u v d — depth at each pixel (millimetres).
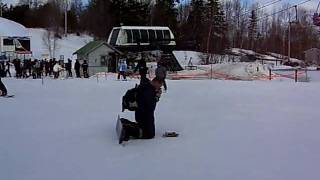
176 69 57031
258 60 86000
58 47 86562
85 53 55031
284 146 9258
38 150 9508
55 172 7750
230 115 13844
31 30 97875
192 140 10133
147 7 101562
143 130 10438
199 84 29062
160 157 8641
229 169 7609
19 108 16797
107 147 9695
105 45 55094
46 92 23812
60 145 9977
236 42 114438
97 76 45125
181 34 100062
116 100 19031
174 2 102625
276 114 13961
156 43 60250
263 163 7930
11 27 90750
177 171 7605
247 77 47188
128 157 8734
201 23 102625
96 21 100125
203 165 7930
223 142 9773
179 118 13438
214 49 97562
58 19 102000
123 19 97875
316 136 10250
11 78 42844
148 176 7359
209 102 17641
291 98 19047
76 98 20234
